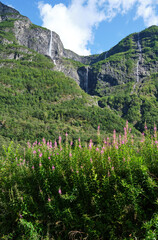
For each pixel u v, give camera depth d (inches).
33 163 177.6
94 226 115.3
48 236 120.0
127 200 113.3
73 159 148.3
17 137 2906.0
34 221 131.3
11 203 145.3
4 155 182.1
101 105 6496.1
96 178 122.4
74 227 121.3
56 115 4630.9
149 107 5428.2
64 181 140.4
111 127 4010.8
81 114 4660.4
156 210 105.1
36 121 4072.3
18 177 163.9
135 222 110.0
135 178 120.3
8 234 134.3
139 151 147.9
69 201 130.3
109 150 147.0
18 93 5462.6
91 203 120.5
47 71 7234.3
